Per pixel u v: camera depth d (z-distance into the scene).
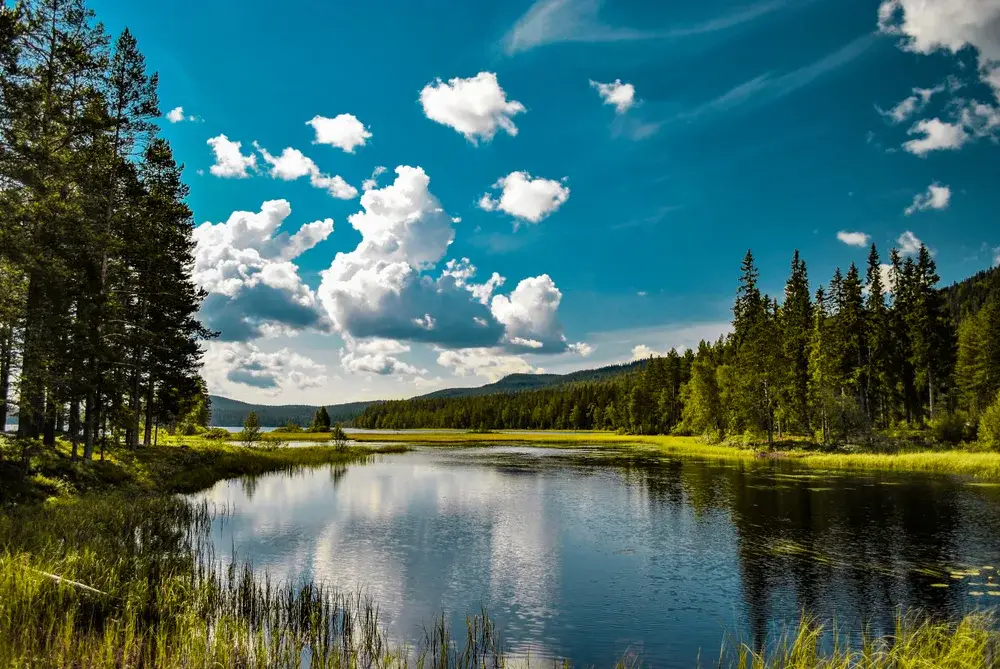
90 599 10.98
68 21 24.69
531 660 10.27
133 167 30.72
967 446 50.38
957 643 9.27
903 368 69.06
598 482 36.34
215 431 80.69
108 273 30.75
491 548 18.84
